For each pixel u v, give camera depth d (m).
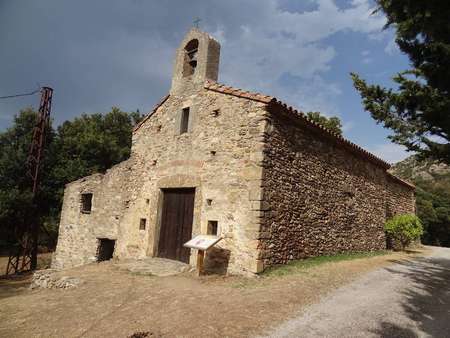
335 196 10.14
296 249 8.23
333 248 9.80
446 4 4.07
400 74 6.61
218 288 6.36
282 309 5.07
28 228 16.89
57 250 13.92
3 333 4.90
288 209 8.08
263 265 7.16
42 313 5.68
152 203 10.16
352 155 11.46
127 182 11.51
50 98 18.19
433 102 6.13
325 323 4.59
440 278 7.66
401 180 15.68
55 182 20.83
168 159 9.99
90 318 5.20
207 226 8.27
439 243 33.25
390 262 9.70
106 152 24.36
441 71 5.91
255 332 4.28
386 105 6.83
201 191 8.66
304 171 8.81
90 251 12.28
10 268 17.05
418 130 6.70
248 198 7.54
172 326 4.58
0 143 21.64
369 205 12.43
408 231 12.96
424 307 5.39
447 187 44.09
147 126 11.32
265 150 7.60
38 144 18.05
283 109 7.97
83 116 27.48
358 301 5.58
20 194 16.78
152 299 5.84
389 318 4.85
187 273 7.76
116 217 11.63
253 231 7.26
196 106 9.52
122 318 5.05
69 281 7.51
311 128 9.04
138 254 10.22
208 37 9.92
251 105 8.07
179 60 10.65
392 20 4.87
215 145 8.65
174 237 9.34
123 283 7.10
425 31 4.73
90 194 13.44
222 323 4.57
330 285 6.45
